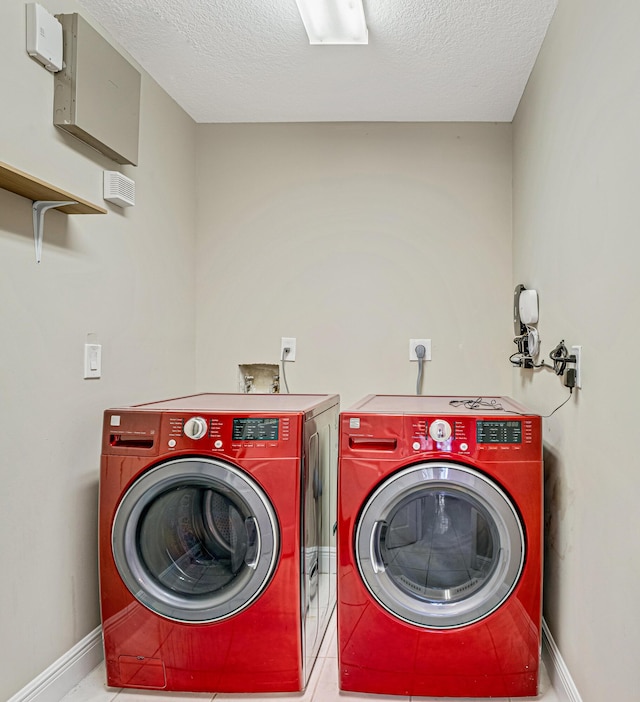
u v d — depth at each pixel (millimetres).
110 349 2256
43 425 1834
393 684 1906
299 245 3127
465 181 3051
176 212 2914
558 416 2010
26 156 1736
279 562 1884
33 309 1787
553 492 2070
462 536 1940
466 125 3062
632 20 1321
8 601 1672
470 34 2246
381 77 2605
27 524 1755
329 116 3049
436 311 3047
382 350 3072
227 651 1908
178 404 2225
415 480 1869
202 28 2232
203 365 3162
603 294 1521
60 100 1866
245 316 3146
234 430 1899
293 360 3115
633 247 1312
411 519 1953
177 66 2525
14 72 1683
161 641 1928
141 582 1932
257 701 1880
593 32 1621
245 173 3156
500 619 1865
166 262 2793
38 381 1812
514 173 2939
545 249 2217
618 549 1407
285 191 3135
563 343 1907
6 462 1665
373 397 2699
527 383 2576
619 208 1401
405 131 3086
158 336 2703
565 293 1909
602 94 1535
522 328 2605
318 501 2189
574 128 1810
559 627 1968
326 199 3115
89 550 2092
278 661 1899
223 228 3164
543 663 2131
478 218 3039
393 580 1941
